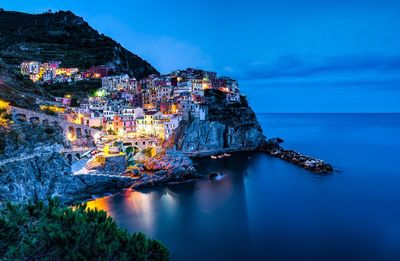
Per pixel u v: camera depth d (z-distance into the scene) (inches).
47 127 3270.2
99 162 3619.6
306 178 3878.0
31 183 2719.0
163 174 3688.5
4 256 502.6
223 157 5477.4
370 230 2288.4
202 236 2209.6
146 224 2427.4
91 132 4399.6
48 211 591.2
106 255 593.6
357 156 5359.3
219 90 7027.6
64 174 3048.7
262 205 2869.1
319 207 2790.4
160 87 6451.8
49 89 6584.6
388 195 3105.3
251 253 1961.1
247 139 6279.5
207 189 3417.8
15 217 535.2
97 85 7066.9
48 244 546.0
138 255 662.5
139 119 5300.2
